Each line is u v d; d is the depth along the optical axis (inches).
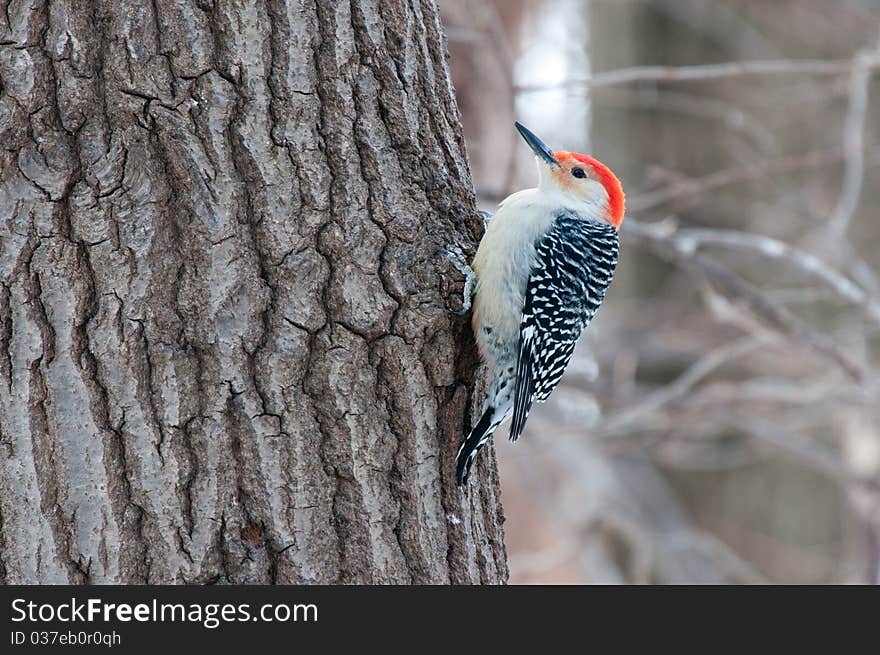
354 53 318.7
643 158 910.4
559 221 431.8
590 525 942.4
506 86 624.1
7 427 287.1
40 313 287.6
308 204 308.3
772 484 912.3
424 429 325.1
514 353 395.9
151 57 294.7
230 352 298.2
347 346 311.1
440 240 335.6
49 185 287.3
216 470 297.1
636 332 910.4
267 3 304.8
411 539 320.2
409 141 329.1
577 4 971.3
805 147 867.4
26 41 286.5
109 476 290.8
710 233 678.5
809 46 882.8
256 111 303.3
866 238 852.6
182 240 296.7
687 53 907.4
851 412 826.8
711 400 751.7
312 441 306.5
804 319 851.4
